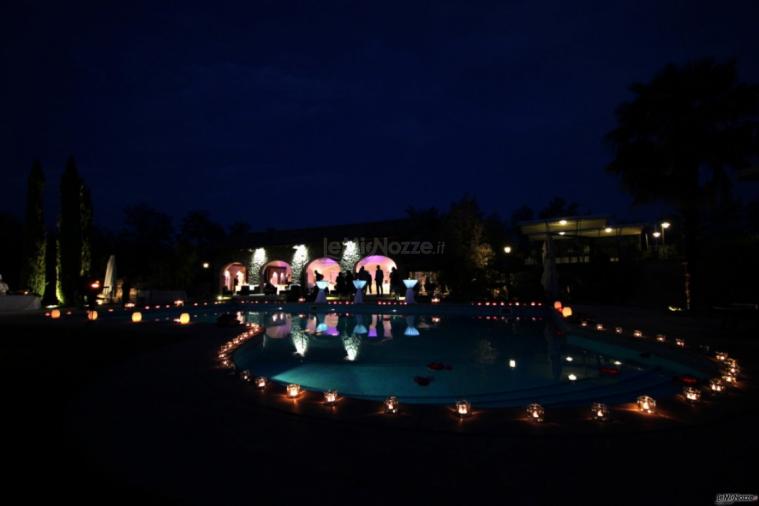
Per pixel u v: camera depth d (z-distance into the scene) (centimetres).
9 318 1151
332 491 218
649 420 317
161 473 240
